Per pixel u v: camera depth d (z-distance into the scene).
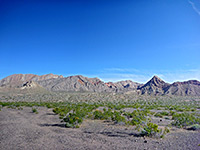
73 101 68.62
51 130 12.76
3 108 34.34
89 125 15.43
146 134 11.24
